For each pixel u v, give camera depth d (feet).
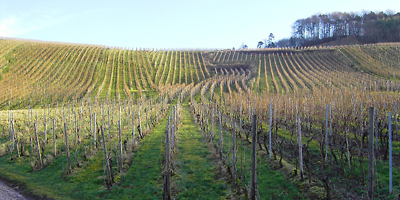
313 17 458.50
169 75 245.86
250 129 78.28
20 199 39.91
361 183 38.22
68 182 45.32
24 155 59.36
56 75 213.05
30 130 80.07
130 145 62.64
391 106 83.66
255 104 99.25
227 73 242.17
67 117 101.40
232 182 41.22
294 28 484.33
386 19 379.96
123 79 221.46
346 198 34.35
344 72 209.46
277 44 525.34
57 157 57.77
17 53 250.78
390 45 260.62
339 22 418.10
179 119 100.01
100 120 95.14
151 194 40.14
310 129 74.90
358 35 381.81
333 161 47.83
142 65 266.98
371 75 192.75
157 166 50.83
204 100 145.79
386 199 33.37
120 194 40.57
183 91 176.55
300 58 276.21
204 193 39.65
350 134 63.21
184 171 48.44
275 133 67.21
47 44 294.66
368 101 91.09
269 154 52.60
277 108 96.89
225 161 49.85
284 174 43.52
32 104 148.05
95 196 40.22
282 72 245.04
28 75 204.85
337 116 71.36
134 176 46.83
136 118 99.35
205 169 48.62
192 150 61.00
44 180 46.70
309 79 202.49
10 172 50.85
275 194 37.42
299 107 90.53
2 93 162.20
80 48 298.56
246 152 56.75
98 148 62.28
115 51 307.78
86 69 237.04
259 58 298.56
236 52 335.67
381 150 51.34
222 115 104.22
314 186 37.60
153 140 70.13
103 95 177.99
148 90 196.54
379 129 56.95
